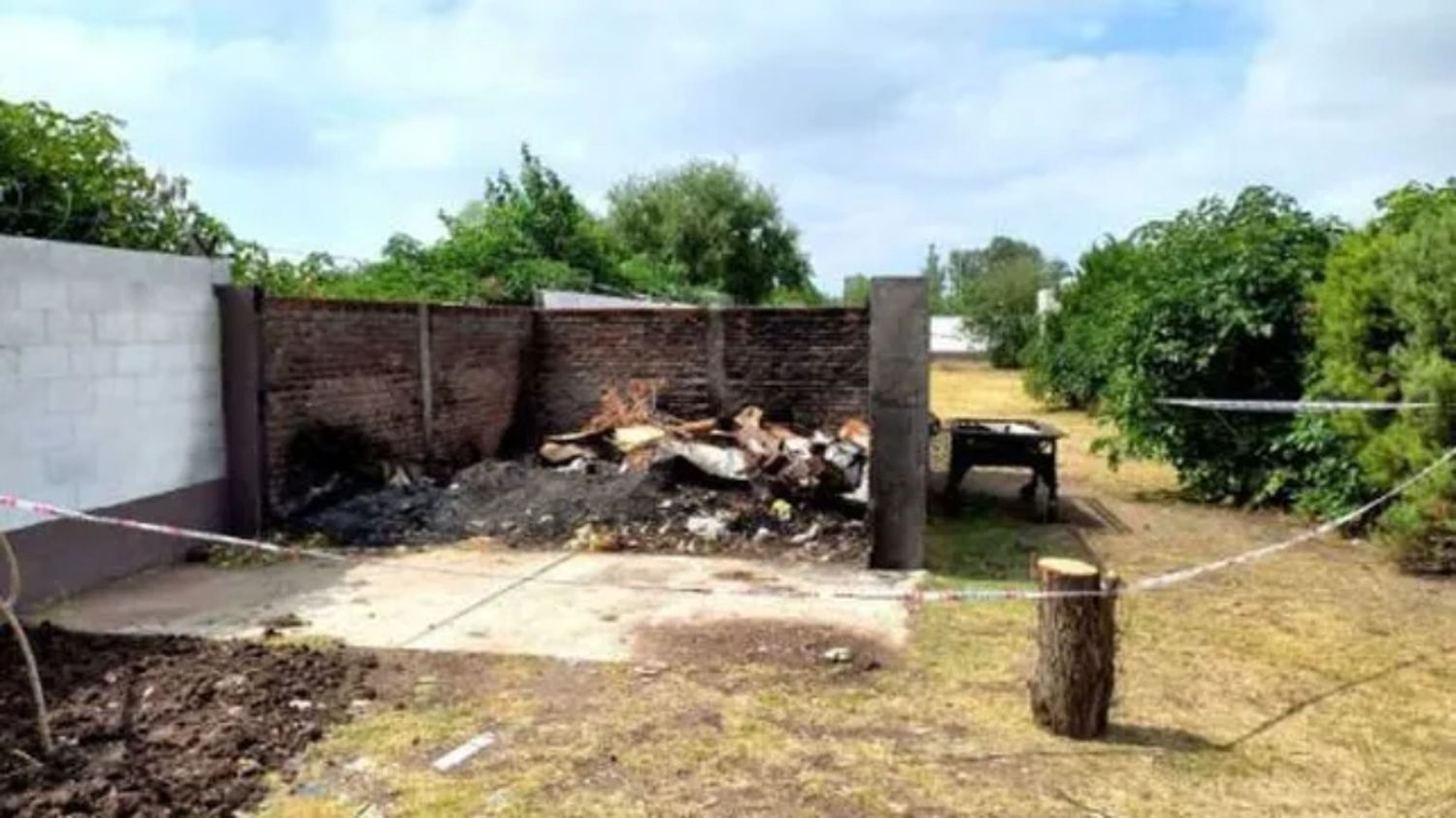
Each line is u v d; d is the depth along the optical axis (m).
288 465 7.61
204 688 4.32
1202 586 6.48
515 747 3.82
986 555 7.41
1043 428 9.41
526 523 7.68
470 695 4.36
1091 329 17.00
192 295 6.99
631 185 37.50
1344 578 6.70
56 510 5.10
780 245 38.22
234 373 7.27
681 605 5.79
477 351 9.95
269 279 10.09
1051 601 4.01
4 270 5.46
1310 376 8.80
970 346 40.41
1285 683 4.67
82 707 4.09
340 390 8.12
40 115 7.53
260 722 3.98
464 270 16.23
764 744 3.88
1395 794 3.55
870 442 6.90
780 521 7.67
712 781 3.56
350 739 3.87
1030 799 3.46
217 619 5.46
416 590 6.09
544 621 5.46
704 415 10.03
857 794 3.48
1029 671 4.76
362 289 12.36
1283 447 9.12
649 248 36.25
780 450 8.24
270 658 4.75
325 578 6.38
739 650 5.01
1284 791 3.56
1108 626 3.99
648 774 3.61
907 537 6.79
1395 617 5.78
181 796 3.35
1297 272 9.34
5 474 5.49
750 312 9.79
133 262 6.42
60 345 5.86
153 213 8.42
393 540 7.37
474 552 7.11
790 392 9.75
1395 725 4.19
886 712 4.23
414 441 9.06
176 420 6.82
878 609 5.77
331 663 4.72
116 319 6.29
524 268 17.00
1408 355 7.17
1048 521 8.83
